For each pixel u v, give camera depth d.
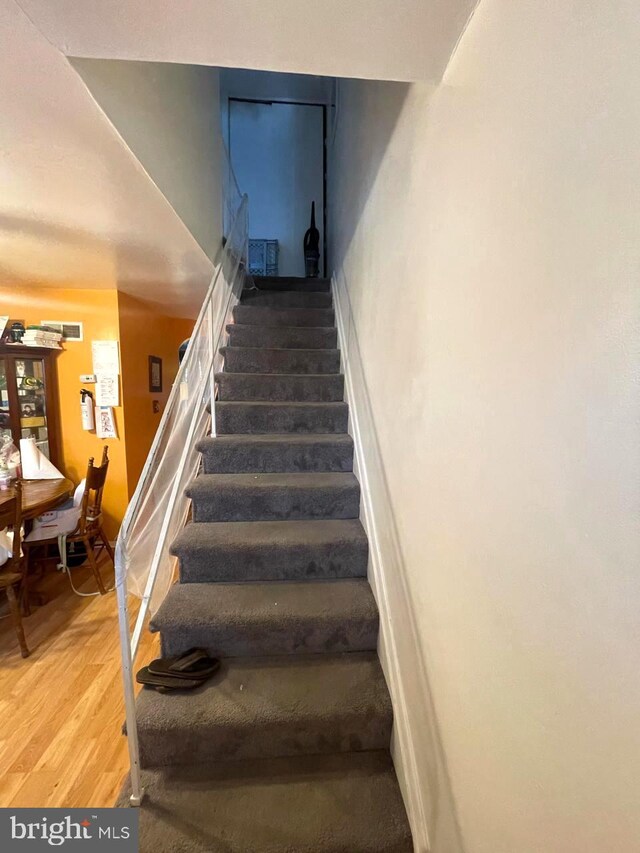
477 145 0.79
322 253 4.69
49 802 1.37
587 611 0.49
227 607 1.57
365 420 2.04
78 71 1.01
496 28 0.71
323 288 3.88
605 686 0.46
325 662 1.51
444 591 0.96
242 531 1.87
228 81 4.34
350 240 2.74
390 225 1.58
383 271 1.71
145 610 1.49
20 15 0.82
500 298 0.70
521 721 0.63
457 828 0.88
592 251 0.48
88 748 1.57
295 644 1.54
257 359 2.85
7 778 1.45
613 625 0.45
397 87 1.48
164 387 4.30
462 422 0.86
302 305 3.55
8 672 2.00
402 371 1.37
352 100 2.70
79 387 3.35
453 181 0.92
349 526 1.94
